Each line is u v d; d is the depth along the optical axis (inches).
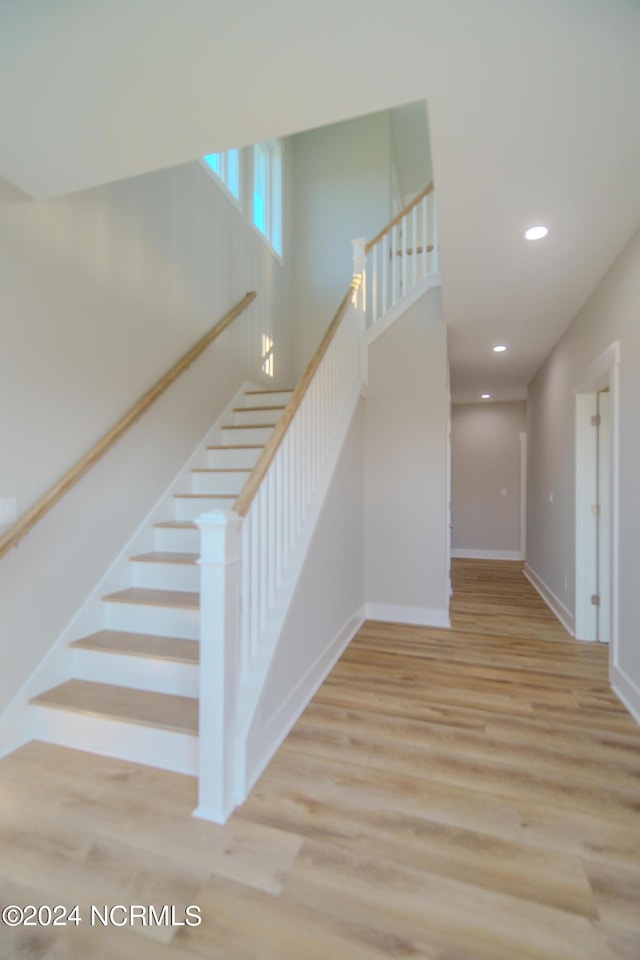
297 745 82.7
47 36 51.6
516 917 50.5
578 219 89.3
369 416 158.2
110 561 104.0
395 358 155.9
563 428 159.3
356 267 156.2
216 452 143.4
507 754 80.7
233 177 167.5
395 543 156.6
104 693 85.3
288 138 216.7
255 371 181.8
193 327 139.2
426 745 83.1
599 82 57.7
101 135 67.5
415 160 246.7
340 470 126.6
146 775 73.4
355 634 142.9
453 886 54.2
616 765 77.8
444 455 152.3
